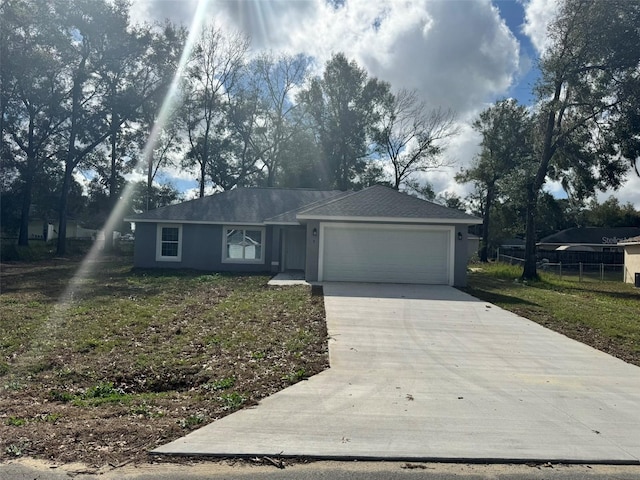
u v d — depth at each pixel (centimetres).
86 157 4128
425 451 486
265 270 2345
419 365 798
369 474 441
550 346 952
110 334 970
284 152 4622
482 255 4572
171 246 2372
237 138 4594
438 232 1873
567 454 488
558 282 2595
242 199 2542
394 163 4856
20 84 3241
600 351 932
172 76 3622
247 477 430
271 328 1030
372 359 823
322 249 1884
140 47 3428
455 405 620
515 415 592
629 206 7244
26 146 3728
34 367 767
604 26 2275
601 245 4856
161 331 1002
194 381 713
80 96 3469
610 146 2486
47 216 5706
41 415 570
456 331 1052
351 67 4688
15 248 3177
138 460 455
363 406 606
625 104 2355
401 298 1465
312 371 746
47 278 2011
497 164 4388
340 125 4716
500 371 779
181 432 516
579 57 2386
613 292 2236
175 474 430
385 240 1881
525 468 463
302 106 4675
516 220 5009
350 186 4800
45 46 3197
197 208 2427
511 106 4384
